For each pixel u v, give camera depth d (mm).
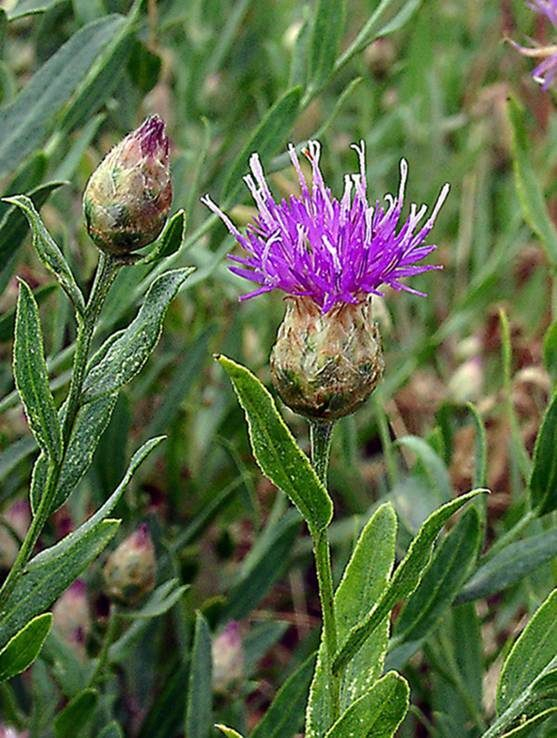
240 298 167
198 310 349
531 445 340
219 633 268
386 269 167
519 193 278
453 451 321
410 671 266
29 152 238
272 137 246
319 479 166
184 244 255
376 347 169
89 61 241
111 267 164
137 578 233
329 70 258
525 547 222
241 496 299
